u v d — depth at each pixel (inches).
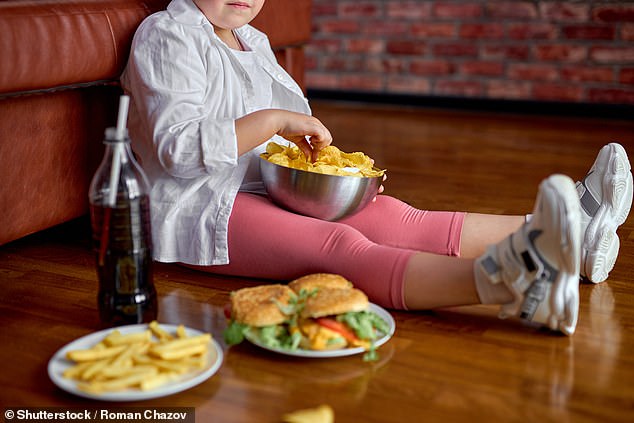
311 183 52.4
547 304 44.0
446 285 46.6
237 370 42.4
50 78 53.6
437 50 144.2
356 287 49.4
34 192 57.4
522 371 42.8
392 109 145.7
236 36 62.1
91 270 58.0
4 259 59.9
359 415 38.1
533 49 137.1
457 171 95.3
